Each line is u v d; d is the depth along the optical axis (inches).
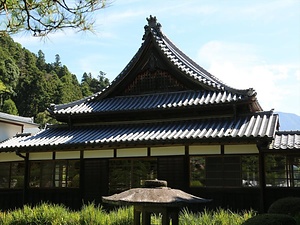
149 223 249.9
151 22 658.8
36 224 405.7
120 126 600.4
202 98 552.1
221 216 357.1
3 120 802.8
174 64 596.1
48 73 3051.2
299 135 507.2
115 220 374.3
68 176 571.2
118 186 542.3
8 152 611.8
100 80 3474.4
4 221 420.8
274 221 269.1
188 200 241.6
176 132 514.6
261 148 465.1
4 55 1654.8
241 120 526.9
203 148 502.0
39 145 552.7
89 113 597.3
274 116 524.1
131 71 631.2
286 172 468.1
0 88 377.1
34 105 2247.8
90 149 558.6
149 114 587.5
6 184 624.1
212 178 494.0
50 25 178.2
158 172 519.8
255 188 470.9
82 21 178.7
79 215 401.7
